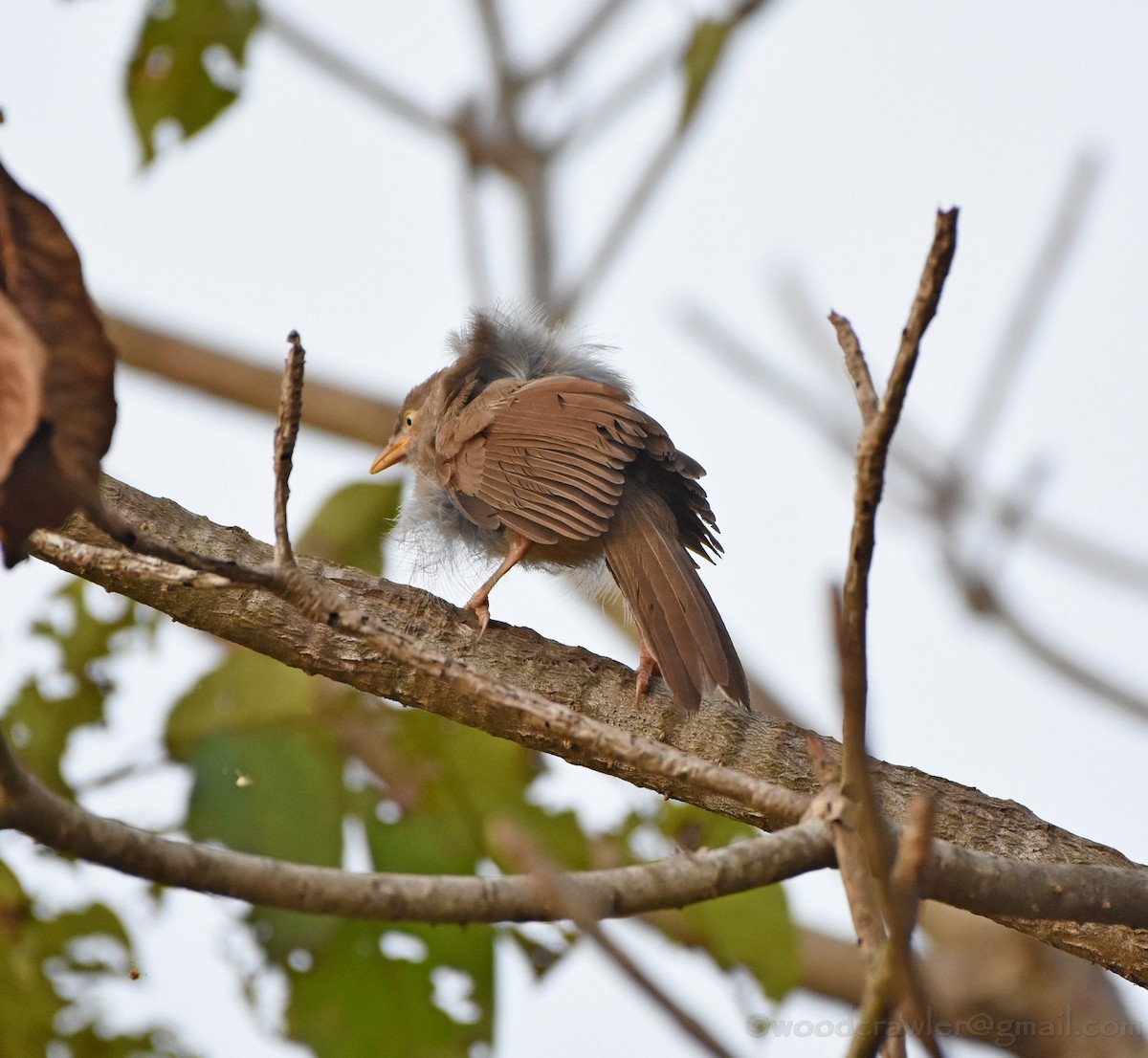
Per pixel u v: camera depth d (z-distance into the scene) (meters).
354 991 11.00
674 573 9.68
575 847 11.14
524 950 11.33
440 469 11.05
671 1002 5.55
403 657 6.49
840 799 6.35
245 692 10.88
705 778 6.61
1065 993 15.40
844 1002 15.65
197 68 12.73
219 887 5.68
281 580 6.33
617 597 12.16
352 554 11.89
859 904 6.13
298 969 11.00
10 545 4.57
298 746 10.86
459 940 11.09
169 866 5.59
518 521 10.42
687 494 10.73
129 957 10.88
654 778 8.62
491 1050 11.09
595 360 12.29
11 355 4.50
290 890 5.76
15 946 10.71
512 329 12.25
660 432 10.55
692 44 13.75
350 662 8.73
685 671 9.04
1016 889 7.29
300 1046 11.00
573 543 10.84
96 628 11.46
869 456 5.92
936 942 16.11
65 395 4.66
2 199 4.70
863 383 6.27
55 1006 10.90
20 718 11.32
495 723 8.74
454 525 11.67
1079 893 7.36
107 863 5.50
